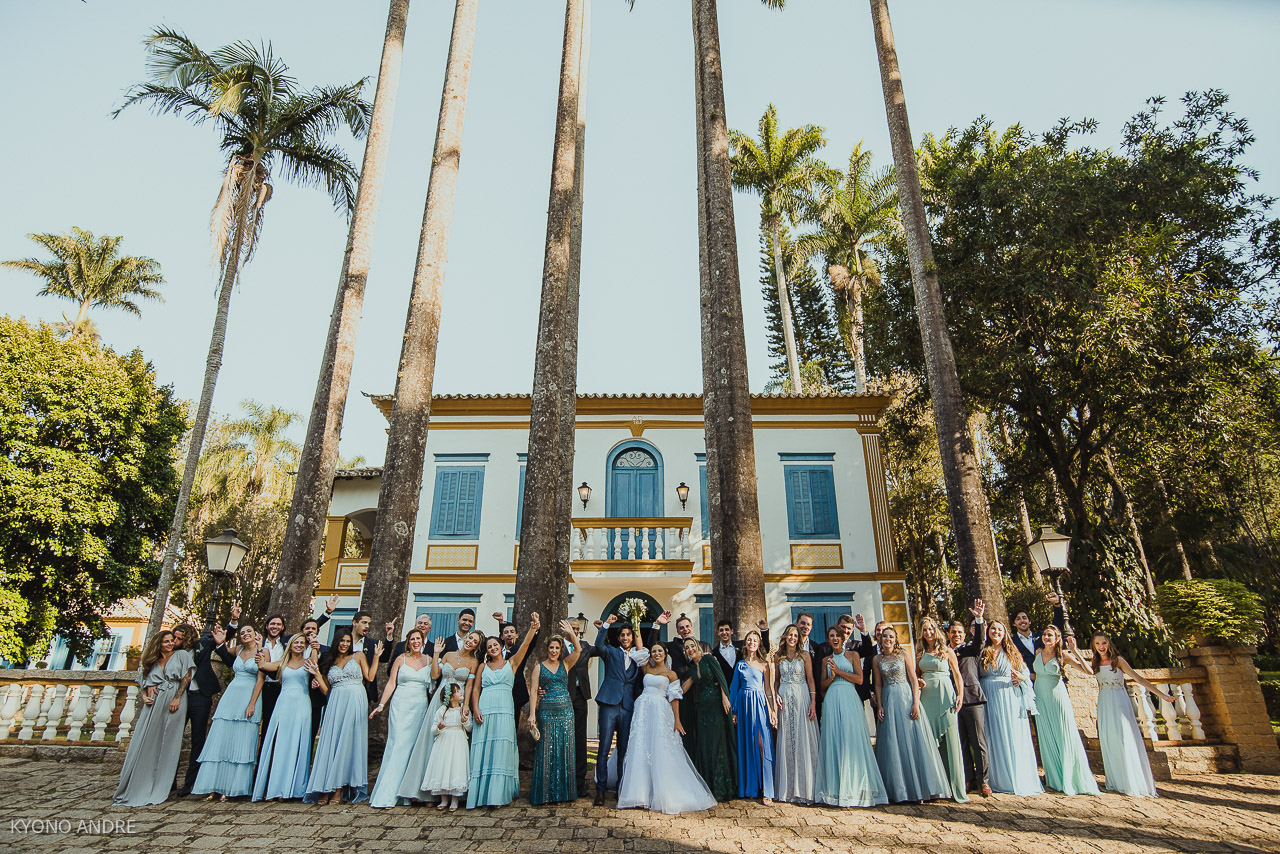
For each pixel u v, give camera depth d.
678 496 16.91
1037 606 13.91
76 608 17.03
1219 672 8.67
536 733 6.54
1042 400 14.60
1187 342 12.91
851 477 17.03
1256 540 18.81
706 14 11.51
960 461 9.79
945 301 14.98
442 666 6.66
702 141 11.55
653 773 6.25
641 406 17.59
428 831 5.55
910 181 11.45
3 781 7.15
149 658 6.75
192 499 27.19
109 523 16.67
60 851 5.00
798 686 6.75
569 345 12.46
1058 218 13.13
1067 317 13.38
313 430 10.07
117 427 17.09
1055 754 7.17
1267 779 7.75
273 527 28.52
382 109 11.85
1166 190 13.19
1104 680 7.46
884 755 6.78
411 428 9.25
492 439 17.61
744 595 8.12
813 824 5.77
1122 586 13.56
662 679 6.65
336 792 6.48
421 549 16.75
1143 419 13.68
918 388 17.25
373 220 11.33
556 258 10.14
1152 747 8.27
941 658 7.20
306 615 9.23
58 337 17.72
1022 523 20.11
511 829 5.61
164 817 5.91
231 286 16.64
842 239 28.03
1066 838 5.43
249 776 6.62
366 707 6.84
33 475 15.68
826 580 16.19
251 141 16.98
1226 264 13.77
